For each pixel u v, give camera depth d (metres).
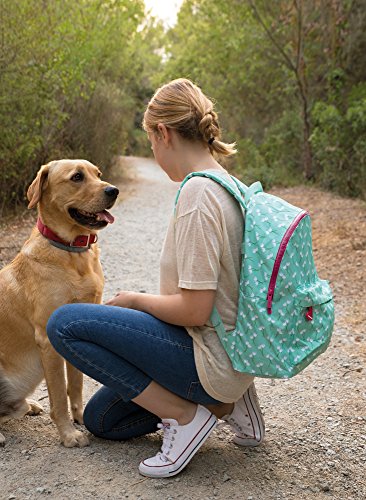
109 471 2.68
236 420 2.88
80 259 3.10
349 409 3.43
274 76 16.02
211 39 16.55
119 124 17.30
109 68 17.19
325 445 2.99
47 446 2.96
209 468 2.72
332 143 11.86
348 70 13.17
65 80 10.22
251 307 2.36
